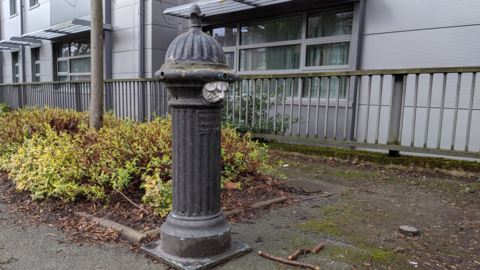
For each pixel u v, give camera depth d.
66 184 3.20
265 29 8.16
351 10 6.66
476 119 5.28
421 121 5.82
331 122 6.92
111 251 2.38
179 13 8.38
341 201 3.50
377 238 2.56
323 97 7.14
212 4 7.39
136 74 9.65
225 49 8.97
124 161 3.37
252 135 5.70
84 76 12.60
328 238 2.56
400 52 6.00
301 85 5.52
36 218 3.06
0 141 4.82
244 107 6.55
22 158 3.83
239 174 3.92
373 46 6.30
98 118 4.84
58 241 2.57
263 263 2.19
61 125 5.27
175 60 2.10
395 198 3.59
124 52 9.97
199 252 2.17
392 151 5.00
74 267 2.17
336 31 6.94
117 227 2.68
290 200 3.50
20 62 15.98
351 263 2.16
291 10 7.31
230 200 3.32
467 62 5.35
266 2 7.15
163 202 2.84
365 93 6.43
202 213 2.23
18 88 12.07
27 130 4.87
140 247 2.37
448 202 3.43
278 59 7.96
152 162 3.19
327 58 7.09
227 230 2.28
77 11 11.65
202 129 2.17
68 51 13.18
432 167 4.59
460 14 5.36
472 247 2.40
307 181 4.30
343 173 4.73
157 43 9.34
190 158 2.18
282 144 6.12
